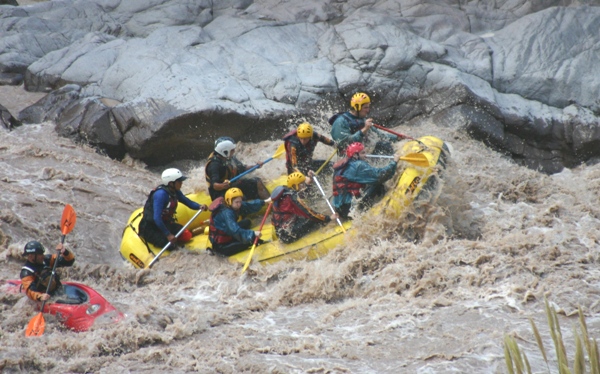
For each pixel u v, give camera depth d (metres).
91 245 27.44
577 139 36.03
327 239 24.25
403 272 22.70
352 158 24.56
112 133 35.34
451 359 17.69
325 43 39.22
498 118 36.25
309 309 22.14
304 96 36.50
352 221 24.62
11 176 31.02
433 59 37.91
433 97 36.94
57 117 36.94
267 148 35.25
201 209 26.02
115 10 45.78
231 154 27.05
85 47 41.00
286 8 44.34
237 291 23.27
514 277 21.80
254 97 36.03
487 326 19.30
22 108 38.50
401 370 17.33
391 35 38.34
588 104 37.16
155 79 36.31
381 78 37.19
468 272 22.38
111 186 32.25
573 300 20.23
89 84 38.62
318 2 44.31
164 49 39.09
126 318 20.08
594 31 39.44
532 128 36.28
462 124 35.78
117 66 38.25
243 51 38.81
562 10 40.38
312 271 23.16
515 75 37.84
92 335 18.98
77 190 30.88
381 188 24.94
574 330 10.41
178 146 35.50
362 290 22.84
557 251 23.12
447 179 25.52
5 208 27.67
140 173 34.84
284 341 19.50
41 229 27.20
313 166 28.42
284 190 24.09
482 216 27.59
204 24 44.34
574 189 32.06
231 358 18.47
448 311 20.53
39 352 18.17
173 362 18.20
